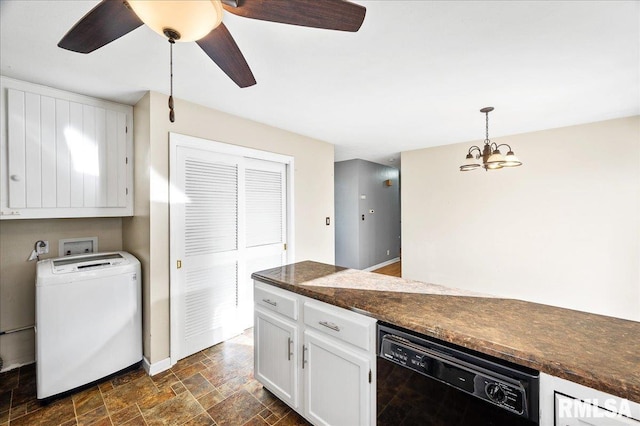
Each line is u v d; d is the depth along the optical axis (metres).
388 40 1.59
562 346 0.95
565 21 1.43
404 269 4.74
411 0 1.28
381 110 2.74
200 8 0.85
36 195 2.05
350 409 1.37
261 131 3.12
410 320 1.17
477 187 4.00
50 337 1.88
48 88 2.11
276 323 1.76
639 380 0.75
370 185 5.99
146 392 2.01
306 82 2.13
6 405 1.88
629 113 2.86
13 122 1.97
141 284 2.35
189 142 2.46
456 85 2.19
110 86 2.13
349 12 0.96
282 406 1.87
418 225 4.59
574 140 3.28
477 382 0.98
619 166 3.02
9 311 2.29
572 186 3.30
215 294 2.71
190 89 2.21
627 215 2.99
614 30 1.50
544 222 3.49
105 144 2.37
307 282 1.72
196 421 1.74
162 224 2.30
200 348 2.59
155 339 2.27
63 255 2.50
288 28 1.47
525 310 1.28
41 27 1.45
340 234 5.88
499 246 3.83
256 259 3.11
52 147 2.12
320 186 3.96
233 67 1.34
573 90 2.29
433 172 4.42
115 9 0.96
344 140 3.96
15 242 2.31
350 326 1.37
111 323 2.12
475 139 3.92
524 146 3.60
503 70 1.95
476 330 1.07
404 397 1.18
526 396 0.89
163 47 1.63
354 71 1.96
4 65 1.81
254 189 3.10
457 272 4.21
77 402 1.91
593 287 3.19
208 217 2.64
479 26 1.47
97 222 2.67
